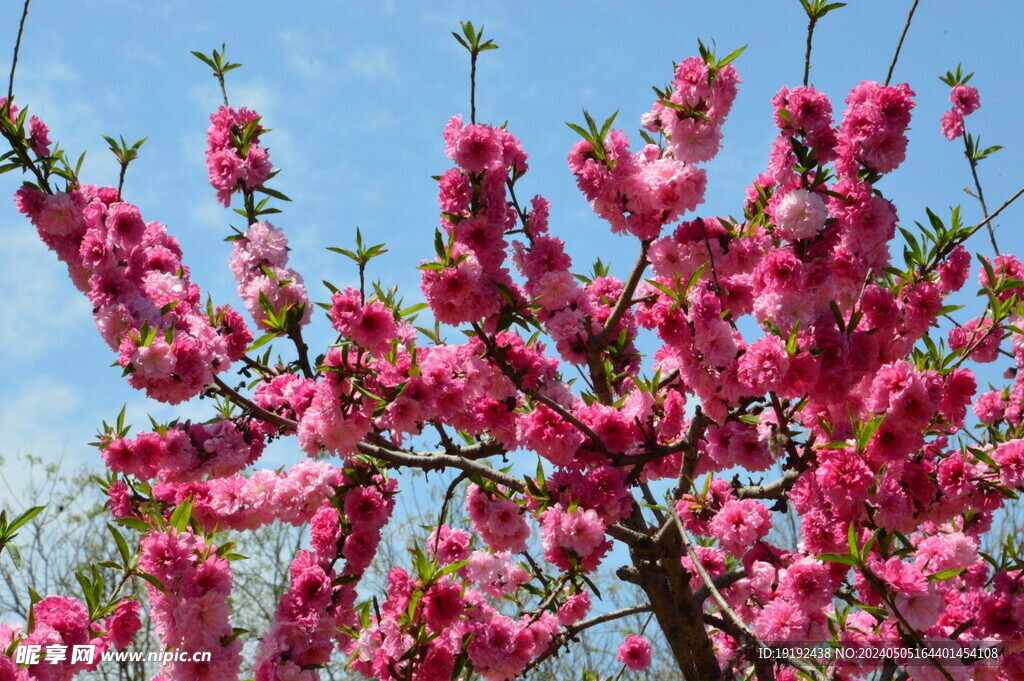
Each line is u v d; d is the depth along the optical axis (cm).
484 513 514
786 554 502
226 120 525
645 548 525
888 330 439
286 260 503
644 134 478
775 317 416
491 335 474
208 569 410
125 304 463
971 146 612
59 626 379
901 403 407
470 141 451
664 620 555
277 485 487
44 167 495
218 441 510
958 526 532
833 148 439
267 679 439
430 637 450
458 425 502
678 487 514
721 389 438
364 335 436
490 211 461
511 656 500
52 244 500
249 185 515
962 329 578
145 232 537
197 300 534
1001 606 433
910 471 451
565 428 467
